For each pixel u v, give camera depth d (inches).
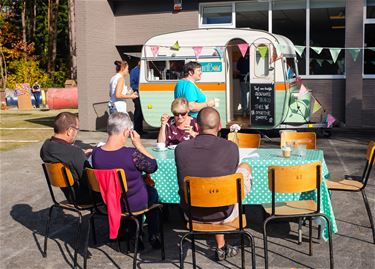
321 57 549.3
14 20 1405.0
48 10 1349.7
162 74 473.4
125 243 211.0
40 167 368.8
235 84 494.9
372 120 532.7
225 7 570.9
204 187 159.9
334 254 191.2
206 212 171.9
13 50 1257.4
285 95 438.9
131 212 181.3
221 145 172.4
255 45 443.8
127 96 349.1
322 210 187.0
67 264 191.0
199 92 262.8
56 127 197.9
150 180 197.0
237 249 192.7
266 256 169.9
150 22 588.1
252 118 451.2
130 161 180.4
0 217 252.2
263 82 444.1
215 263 185.6
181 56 465.4
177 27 578.9
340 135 482.0
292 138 250.8
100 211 186.5
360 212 242.7
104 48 587.2
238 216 178.2
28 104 945.5
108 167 180.7
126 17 596.4
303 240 207.2
